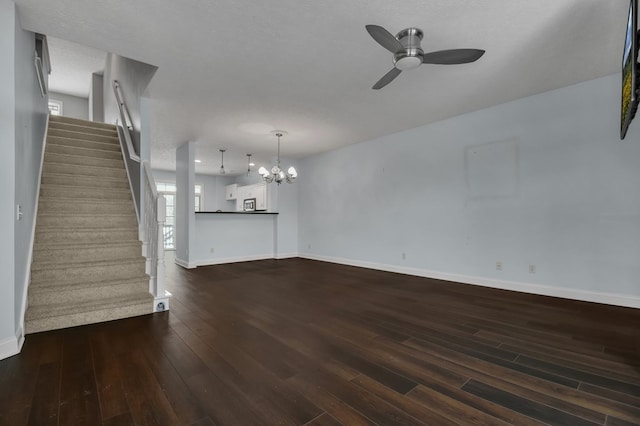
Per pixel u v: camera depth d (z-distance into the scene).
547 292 3.72
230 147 6.31
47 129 4.51
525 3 2.16
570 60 2.97
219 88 3.56
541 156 3.76
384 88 3.58
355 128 5.08
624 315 3.00
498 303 3.48
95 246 3.40
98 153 4.69
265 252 7.23
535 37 2.57
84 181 4.16
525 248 3.89
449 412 1.58
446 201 4.68
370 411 1.59
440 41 2.62
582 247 3.48
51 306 2.82
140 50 2.79
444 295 3.86
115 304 2.97
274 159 7.37
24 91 2.59
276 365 2.08
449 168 4.64
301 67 3.09
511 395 1.73
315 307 3.39
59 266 3.05
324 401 1.67
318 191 7.00
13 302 2.18
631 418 1.53
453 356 2.21
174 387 1.80
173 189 9.54
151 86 3.51
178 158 6.38
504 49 2.76
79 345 2.37
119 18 2.33
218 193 10.61
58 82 7.38
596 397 1.71
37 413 1.56
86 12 2.26
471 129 4.38
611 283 3.32
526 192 3.88
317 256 7.02
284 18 2.33
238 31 2.50
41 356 2.18
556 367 2.04
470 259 4.42
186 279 4.89
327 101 3.95
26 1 2.14
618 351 2.27
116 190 4.24
